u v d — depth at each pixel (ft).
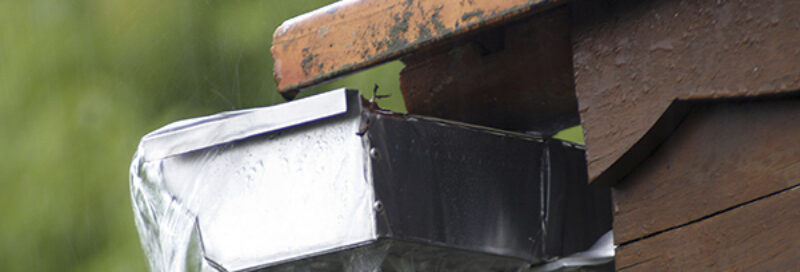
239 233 6.21
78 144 17.24
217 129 6.28
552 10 6.22
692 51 5.76
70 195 17.02
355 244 5.98
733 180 5.72
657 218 5.88
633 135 5.86
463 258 6.19
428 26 6.02
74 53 17.78
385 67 15.08
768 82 5.61
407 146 6.07
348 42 6.21
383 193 5.98
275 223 6.15
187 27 17.17
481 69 6.52
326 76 6.25
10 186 17.37
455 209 6.13
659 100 5.81
